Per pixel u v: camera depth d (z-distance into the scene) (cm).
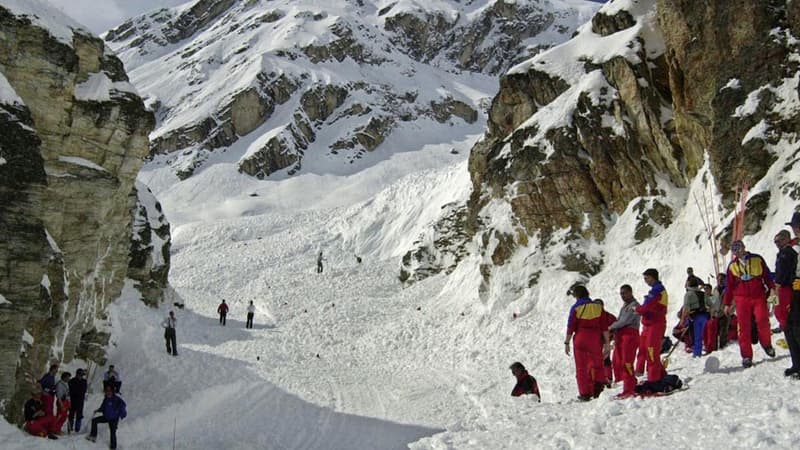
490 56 15538
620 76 2373
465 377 1983
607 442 723
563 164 2427
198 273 4756
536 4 16688
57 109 1403
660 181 2241
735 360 1020
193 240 5900
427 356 2367
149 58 15362
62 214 1448
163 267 3150
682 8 2019
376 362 2409
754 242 1658
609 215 2366
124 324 2389
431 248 3816
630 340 939
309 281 4219
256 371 2141
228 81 11081
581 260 2314
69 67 1395
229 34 13638
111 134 1543
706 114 1980
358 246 4972
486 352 2202
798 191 1612
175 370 2023
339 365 2361
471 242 3133
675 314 1755
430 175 5384
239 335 2894
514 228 2533
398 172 9081
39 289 1154
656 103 2270
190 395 1734
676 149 2222
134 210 2112
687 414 759
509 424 980
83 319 1656
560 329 2114
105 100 1504
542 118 2611
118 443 1347
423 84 12425
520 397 1310
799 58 1780
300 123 10125
